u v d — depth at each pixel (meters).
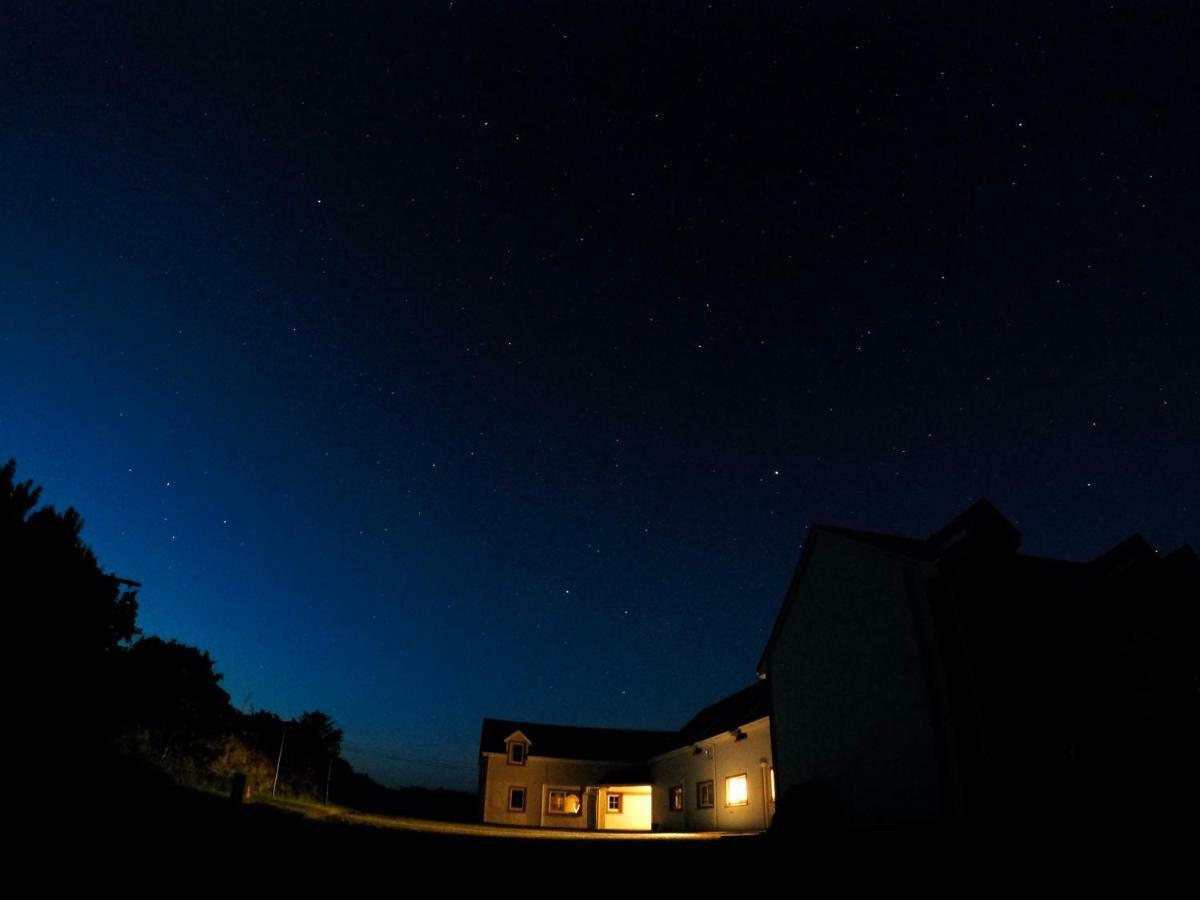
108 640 15.04
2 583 12.75
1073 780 10.87
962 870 7.70
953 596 12.48
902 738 12.81
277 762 24.59
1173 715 11.06
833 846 10.06
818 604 15.85
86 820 9.63
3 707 12.14
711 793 24.33
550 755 31.89
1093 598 12.97
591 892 7.51
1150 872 6.90
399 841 11.73
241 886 7.14
